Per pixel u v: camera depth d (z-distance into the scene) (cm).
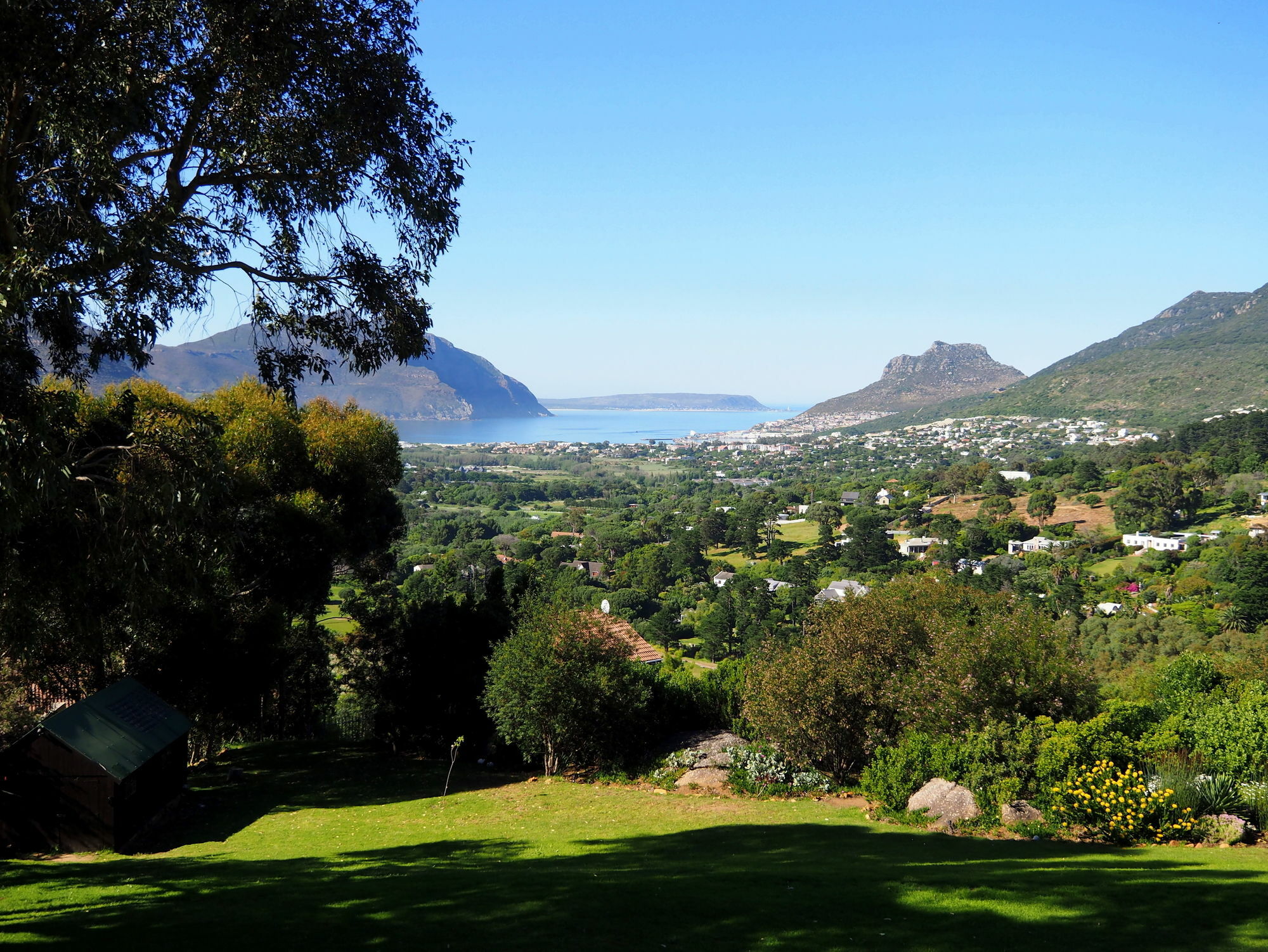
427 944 627
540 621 1655
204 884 885
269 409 1892
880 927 646
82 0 807
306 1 895
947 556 9662
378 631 2078
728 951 600
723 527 12594
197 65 903
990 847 956
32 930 691
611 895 762
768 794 1404
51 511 964
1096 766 1058
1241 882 731
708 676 1855
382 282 1117
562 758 1667
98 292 971
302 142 948
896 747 1309
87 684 1695
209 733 1948
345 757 2008
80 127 795
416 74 1009
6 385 827
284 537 1769
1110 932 618
